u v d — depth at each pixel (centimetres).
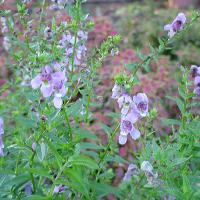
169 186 21
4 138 27
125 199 23
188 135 23
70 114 23
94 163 18
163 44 24
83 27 25
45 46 24
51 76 19
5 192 21
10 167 23
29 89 31
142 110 20
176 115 43
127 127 21
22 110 30
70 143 21
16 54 28
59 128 23
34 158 23
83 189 19
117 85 20
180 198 20
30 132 28
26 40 25
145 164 21
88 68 24
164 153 21
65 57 25
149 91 40
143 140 25
